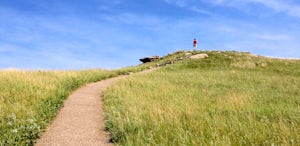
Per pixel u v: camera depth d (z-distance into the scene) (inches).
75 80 872.3
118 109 533.0
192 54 1963.6
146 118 459.5
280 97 748.6
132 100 611.8
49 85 695.7
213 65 1610.5
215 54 1884.8
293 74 1417.3
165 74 1226.6
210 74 1262.3
